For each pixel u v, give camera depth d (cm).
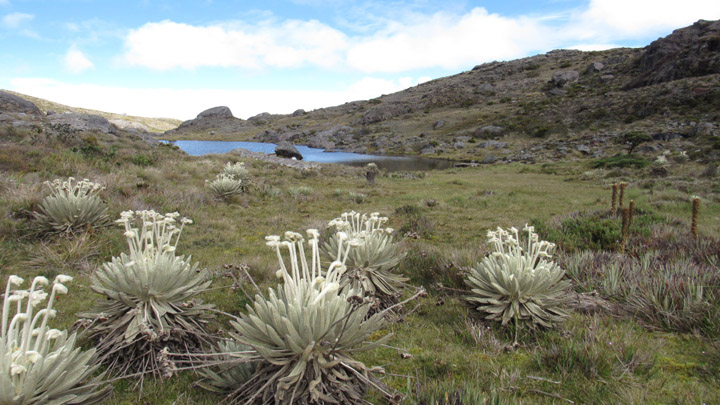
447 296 528
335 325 260
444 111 10381
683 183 1992
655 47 7912
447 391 288
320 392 245
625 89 7512
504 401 282
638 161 3127
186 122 15525
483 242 868
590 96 7681
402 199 1656
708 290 471
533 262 439
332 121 12338
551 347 376
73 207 698
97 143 2088
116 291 339
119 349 318
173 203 1048
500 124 7512
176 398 289
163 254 372
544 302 430
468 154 6044
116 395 289
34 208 774
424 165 4875
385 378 331
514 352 381
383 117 10794
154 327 324
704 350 384
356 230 482
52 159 1351
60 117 3022
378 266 450
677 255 644
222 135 12212
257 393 252
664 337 418
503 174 3297
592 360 340
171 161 1948
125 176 1281
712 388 318
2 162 1229
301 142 9544
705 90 5572
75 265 588
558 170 3400
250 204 1306
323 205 1405
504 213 1321
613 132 5381
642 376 337
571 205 1498
